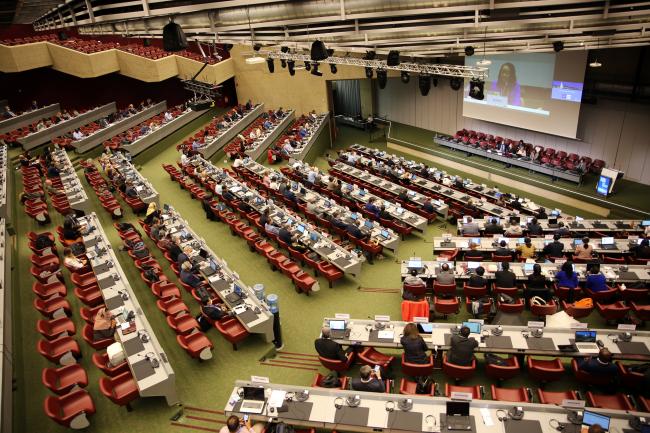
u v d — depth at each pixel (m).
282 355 10.48
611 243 12.95
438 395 8.44
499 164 23.31
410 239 15.84
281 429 7.21
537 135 23.31
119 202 18.98
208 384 9.67
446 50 17.12
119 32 12.29
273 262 13.64
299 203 17.77
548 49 15.41
